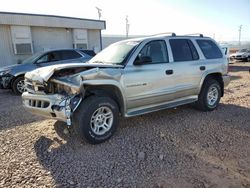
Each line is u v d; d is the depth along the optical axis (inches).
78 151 143.8
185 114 216.4
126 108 168.4
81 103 147.3
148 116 211.0
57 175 117.8
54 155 139.2
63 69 149.1
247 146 147.6
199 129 178.1
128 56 171.0
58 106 142.5
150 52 182.4
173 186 107.6
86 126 146.1
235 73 559.2
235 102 261.6
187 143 153.3
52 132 174.7
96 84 147.1
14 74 329.7
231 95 297.7
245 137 161.8
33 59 351.9
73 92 142.9
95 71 148.2
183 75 199.0
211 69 221.6
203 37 229.5
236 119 200.7
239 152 139.8
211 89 225.5
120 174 118.1
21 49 569.9
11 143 156.6
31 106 160.2
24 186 108.8
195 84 210.4
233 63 945.5
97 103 148.9
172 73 190.2
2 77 331.6
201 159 132.0
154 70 178.2
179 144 152.0
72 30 667.4
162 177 115.0
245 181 110.8
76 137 164.4
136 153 140.4
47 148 148.5
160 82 182.9
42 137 165.9
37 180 113.5
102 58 188.9
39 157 136.9
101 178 114.9
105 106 154.1
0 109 248.5
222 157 134.0
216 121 196.1
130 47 179.9
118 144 153.0
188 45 211.3
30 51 584.1
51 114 149.1
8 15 531.5
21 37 564.4
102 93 158.4
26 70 333.1
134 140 159.0
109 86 157.9
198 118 204.5
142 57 171.9
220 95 235.6
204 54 221.6
